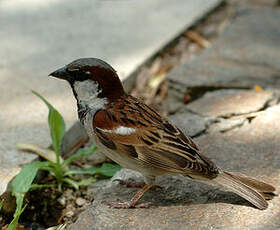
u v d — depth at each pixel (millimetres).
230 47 13109
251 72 11875
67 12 15070
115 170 8891
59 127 8734
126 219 7199
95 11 15211
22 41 13289
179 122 9758
